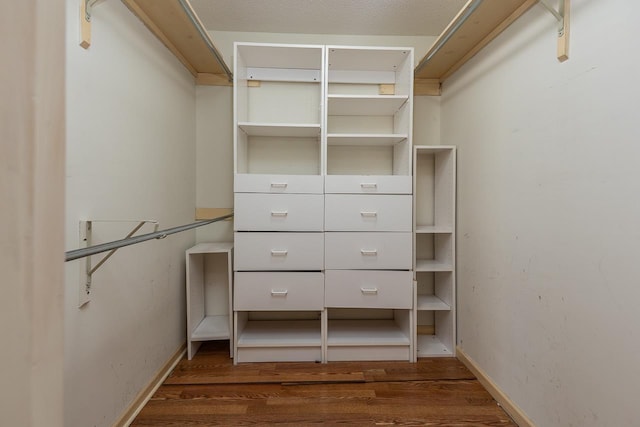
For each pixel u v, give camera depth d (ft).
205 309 7.16
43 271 0.93
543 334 3.89
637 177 2.74
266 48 5.94
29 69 0.89
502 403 4.72
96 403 3.65
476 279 5.55
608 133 3.01
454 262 6.31
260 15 6.33
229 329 6.30
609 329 2.99
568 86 3.50
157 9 4.58
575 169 3.40
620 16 2.89
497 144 4.89
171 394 5.01
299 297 5.87
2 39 0.87
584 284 3.28
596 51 3.14
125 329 4.25
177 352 5.98
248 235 5.77
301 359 6.06
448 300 6.45
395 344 6.08
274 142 7.07
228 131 7.09
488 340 5.18
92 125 3.56
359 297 5.92
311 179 5.80
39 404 0.93
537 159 4.00
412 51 5.99
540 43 3.93
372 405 4.80
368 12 6.25
